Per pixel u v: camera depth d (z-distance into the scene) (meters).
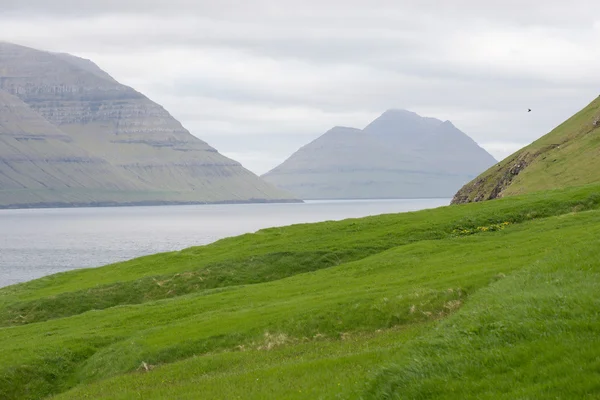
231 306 45.47
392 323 34.62
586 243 34.09
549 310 21.16
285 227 77.81
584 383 15.20
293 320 36.81
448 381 17.66
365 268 50.69
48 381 37.03
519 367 17.34
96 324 46.59
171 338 38.06
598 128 148.88
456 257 48.47
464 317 23.95
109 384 32.50
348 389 20.42
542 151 164.12
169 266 67.69
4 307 59.06
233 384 26.11
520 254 44.00
